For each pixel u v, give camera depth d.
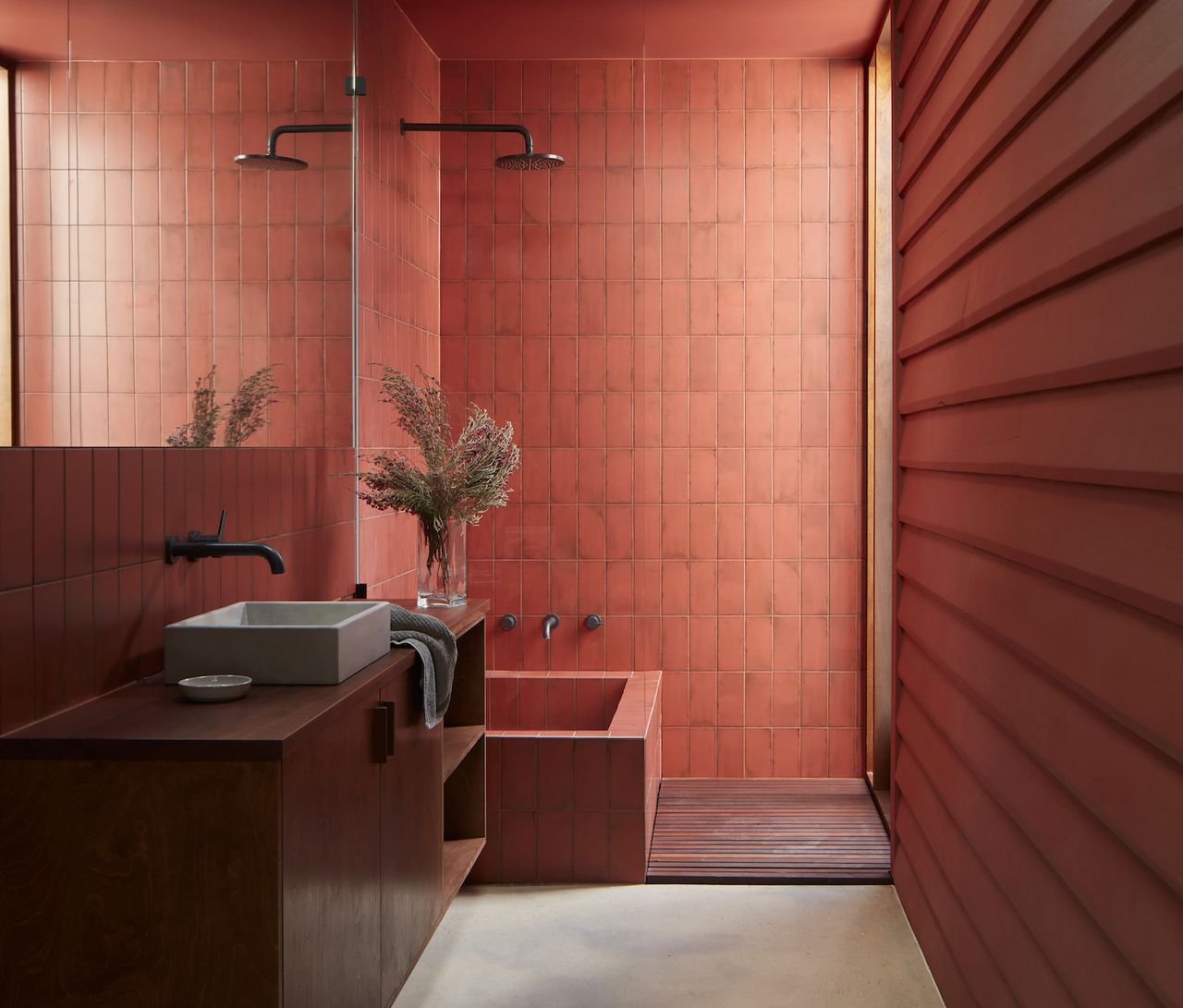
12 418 2.14
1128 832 1.59
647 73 4.84
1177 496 1.48
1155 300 1.53
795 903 3.86
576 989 3.24
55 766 1.97
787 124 4.86
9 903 1.99
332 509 3.75
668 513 4.83
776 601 4.93
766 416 4.84
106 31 2.42
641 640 4.84
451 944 3.56
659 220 4.82
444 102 4.76
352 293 3.93
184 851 1.96
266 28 3.14
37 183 2.21
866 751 4.93
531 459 4.80
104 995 1.98
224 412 3.00
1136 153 1.61
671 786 4.91
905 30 3.70
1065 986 1.95
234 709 2.19
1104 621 1.75
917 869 3.51
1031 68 2.15
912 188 3.56
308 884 2.10
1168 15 1.48
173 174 2.70
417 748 2.90
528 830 4.10
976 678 2.62
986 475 2.60
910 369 3.60
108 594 2.35
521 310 4.77
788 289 4.87
